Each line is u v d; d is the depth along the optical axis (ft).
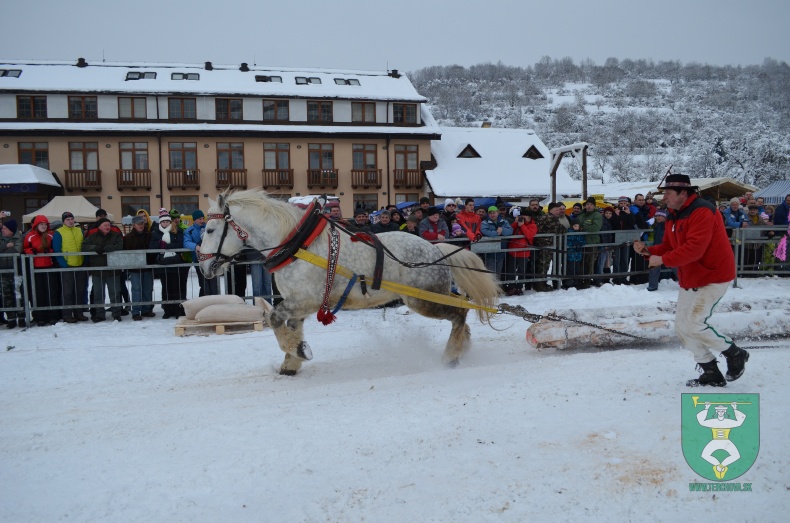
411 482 11.75
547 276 29.25
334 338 27.53
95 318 32.71
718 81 468.34
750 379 16.90
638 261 40.96
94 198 101.24
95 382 21.98
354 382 19.80
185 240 33.45
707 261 16.07
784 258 40.98
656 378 17.33
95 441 14.92
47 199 98.17
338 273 20.48
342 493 11.46
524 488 11.32
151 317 34.06
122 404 19.03
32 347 26.81
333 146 110.73
